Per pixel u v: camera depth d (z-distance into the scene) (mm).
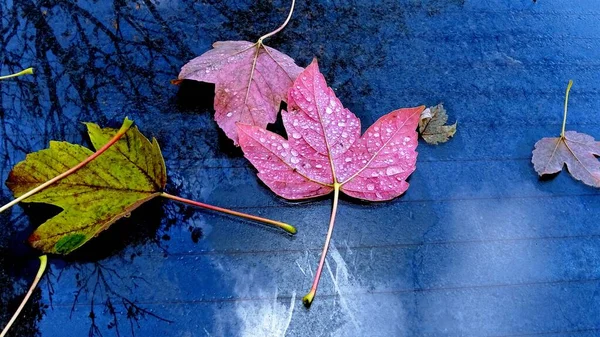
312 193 534
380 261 530
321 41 586
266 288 521
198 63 548
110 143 510
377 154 540
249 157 531
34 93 553
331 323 516
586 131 577
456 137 566
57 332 505
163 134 550
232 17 586
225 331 511
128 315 510
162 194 528
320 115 541
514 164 562
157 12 582
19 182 509
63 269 515
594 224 549
